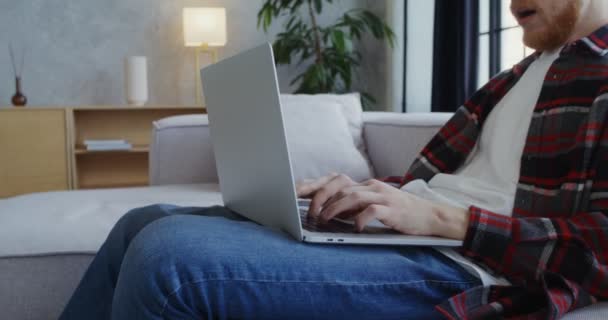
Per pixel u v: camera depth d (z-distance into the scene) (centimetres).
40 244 141
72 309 103
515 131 109
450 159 126
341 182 96
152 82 407
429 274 82
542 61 113
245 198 99
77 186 374
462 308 77
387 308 80
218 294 72
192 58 411
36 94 391
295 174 207
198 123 214
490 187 109
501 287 82
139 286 70
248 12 415
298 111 220
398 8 365
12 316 141
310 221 94
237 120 93
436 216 85
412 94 357
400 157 203
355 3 425
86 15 394
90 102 399
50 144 349
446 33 325
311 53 383
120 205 162
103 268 104
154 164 215
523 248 82
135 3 400
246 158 93
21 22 387
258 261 74
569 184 89
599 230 81
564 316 78
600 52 95
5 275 140
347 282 77
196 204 168
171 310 70
